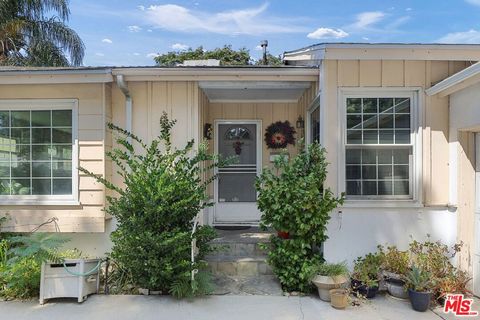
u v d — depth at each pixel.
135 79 4.82
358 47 4.20
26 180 4.80
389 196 4.41
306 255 4.23
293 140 6.51
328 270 3.93
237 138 6.61
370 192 4.41
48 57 13.21
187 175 4.29
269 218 4.24
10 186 4.80
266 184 4.27
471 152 4.20
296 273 4.10
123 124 4.94
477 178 4.18
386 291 4.14
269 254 4.21
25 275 3.98
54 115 4.79
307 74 4.68
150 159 4.20
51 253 3.89
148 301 3.88
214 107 6.55
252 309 3.69
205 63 5.77
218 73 4.71
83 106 4.70
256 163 6.59
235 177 6.57
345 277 3.91
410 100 4.42
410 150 4.42
